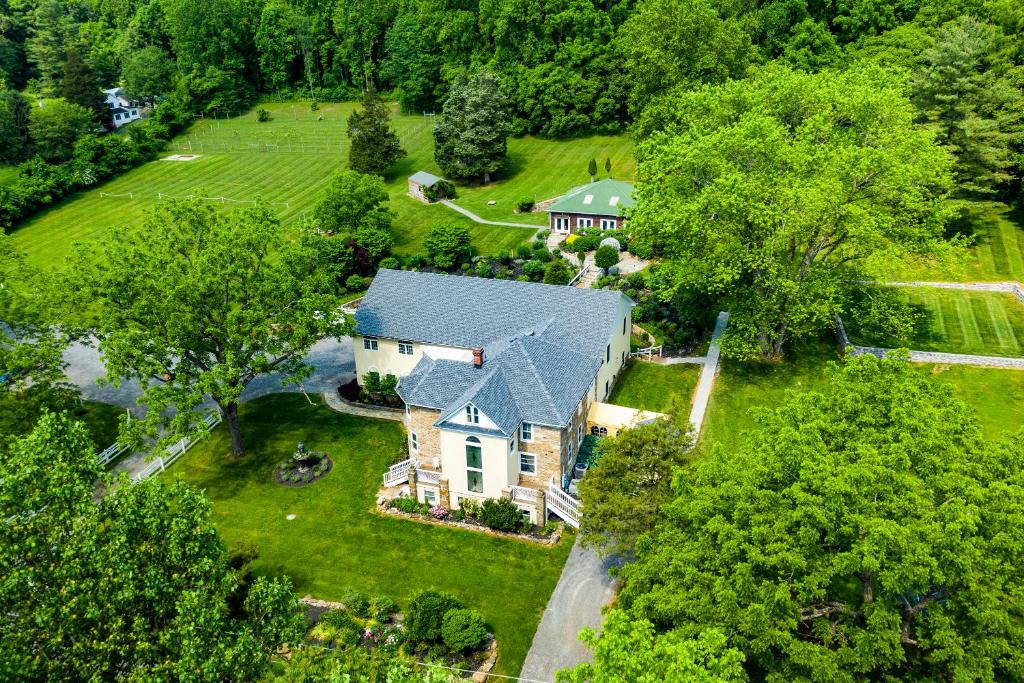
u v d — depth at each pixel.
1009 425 47.34
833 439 30.06
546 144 112.06
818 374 54.78
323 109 138.00
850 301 59.72
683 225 52.78
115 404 58.09
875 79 63.56
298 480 47.44
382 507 44.66
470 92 99.00
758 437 32.12
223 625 25.70
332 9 142.00
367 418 54.09
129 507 25.48
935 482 26.73
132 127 118.62
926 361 54.81
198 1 136.00
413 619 35.09
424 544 41.78
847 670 24.89
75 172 108.88
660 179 59.84
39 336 50.00
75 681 23.36
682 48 84.75
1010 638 23.59
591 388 48.50
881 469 26.33
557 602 37.41
